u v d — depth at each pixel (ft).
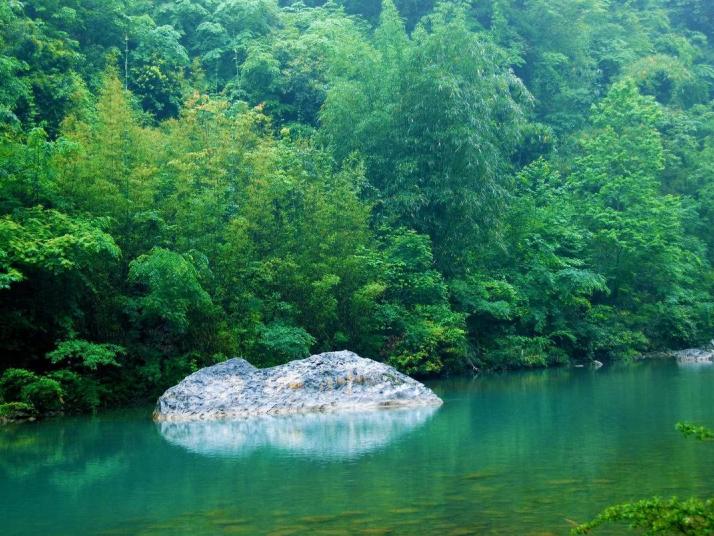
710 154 131.13
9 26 75.97
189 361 57.00
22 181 51.49
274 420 45.24
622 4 177.88
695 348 108.88
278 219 66.54
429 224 79.82
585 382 67.05
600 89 154.20
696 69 166.20
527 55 144.77
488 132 81.00
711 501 16.20
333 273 66.59
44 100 75.10
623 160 111.55
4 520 24.22
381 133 80.53
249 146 69.41
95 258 52.31
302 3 142.10
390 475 29.53
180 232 58.70
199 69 102.89
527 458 32.45
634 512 16.14
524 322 88.02
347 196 70.54
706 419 42.78
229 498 26.43
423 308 74.69
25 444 38.93
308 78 109.40
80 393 51.06
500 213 81.61
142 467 32.40
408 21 143.23
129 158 58.18
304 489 27.48
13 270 45.21
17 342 51.96
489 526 22.40
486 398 55.42
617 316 102.22
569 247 101.04
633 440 36.47
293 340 59.41
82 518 24.35
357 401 49.44
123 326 56.54
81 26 92.12
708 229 125.80
